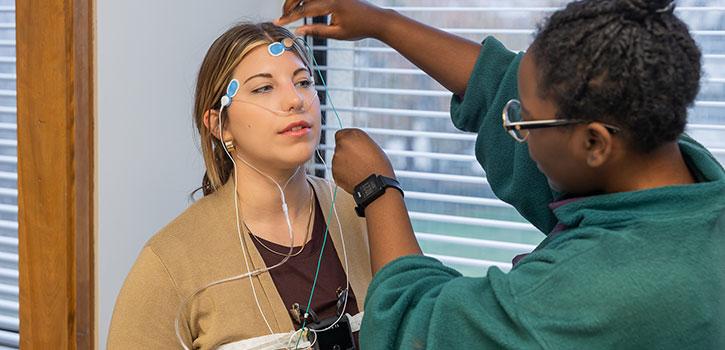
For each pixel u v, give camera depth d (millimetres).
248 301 1319
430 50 1341
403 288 1028
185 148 1851
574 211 984
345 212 1474
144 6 1725
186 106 1833
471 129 1354
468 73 1329
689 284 873
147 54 1746
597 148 919
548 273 920
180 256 1318
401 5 1833
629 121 889
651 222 906
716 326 891
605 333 881
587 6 910
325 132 1938
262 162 1342
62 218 1722
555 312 901
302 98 1317
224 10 1822
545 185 1211
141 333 1293
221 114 1354
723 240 914
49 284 1756
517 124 953
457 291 959
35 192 1735
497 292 940
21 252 1769
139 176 1779
